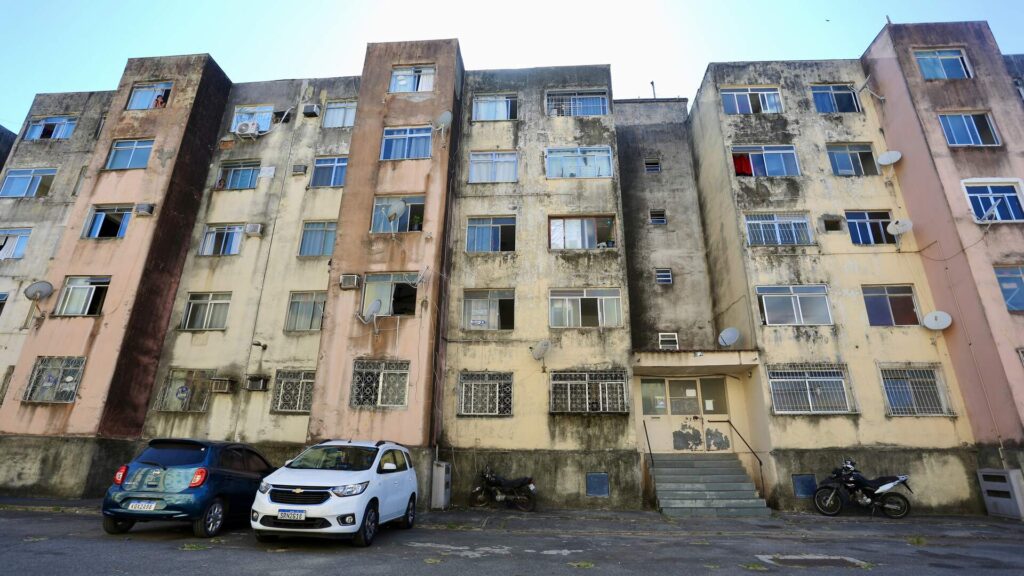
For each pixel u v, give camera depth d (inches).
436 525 431.8
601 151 709.9
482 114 746.2
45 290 615.5
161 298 658.2
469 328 631.8
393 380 568.7
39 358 596.1
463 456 574.9
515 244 664.4
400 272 610.5
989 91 659.4
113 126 717.9
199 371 647.8
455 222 679.1
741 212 668.7
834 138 703.1
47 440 557.6
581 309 633.6
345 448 372.2
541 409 587.8
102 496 554.9
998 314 552.1
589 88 747.4
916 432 561.6
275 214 720.3
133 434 602.2
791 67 745.0
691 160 825.5
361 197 650.2
